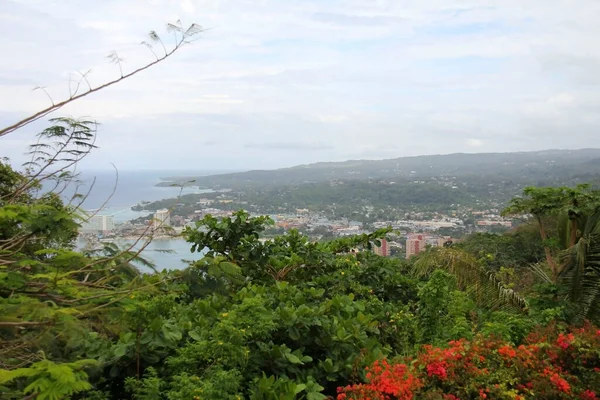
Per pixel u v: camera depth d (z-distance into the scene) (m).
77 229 2.57
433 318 5.17
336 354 3.92
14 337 2.49
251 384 3.36
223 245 5.80
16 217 2.36
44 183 3.20
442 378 3.43
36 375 1.95
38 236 2.54
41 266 2.69
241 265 5.81
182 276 3.87
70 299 2.67
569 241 6.57
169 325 3.55
